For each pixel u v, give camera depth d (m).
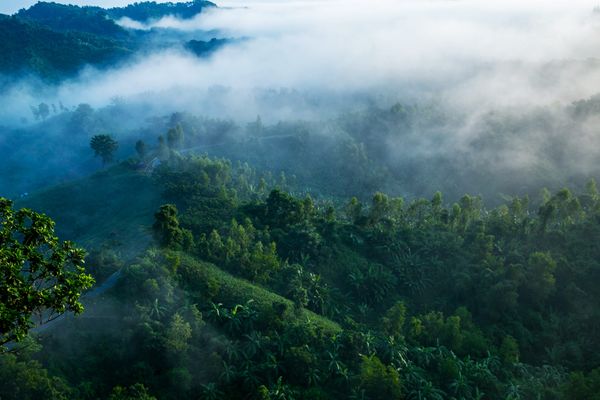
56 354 85.75
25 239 45.09
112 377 85.38
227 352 89.62
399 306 107.50
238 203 162.75
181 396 83.00
